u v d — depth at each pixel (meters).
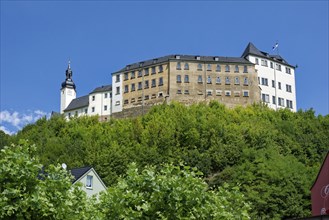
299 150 100.00
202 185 21.86
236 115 116.19
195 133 99.31
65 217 20.91
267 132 102.75
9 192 19.50
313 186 45.53
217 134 100.31
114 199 21.14
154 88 133.75
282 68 142.38
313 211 45.06
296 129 110.19
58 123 114.31
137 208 20.55
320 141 105.88
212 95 131.38
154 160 90.06
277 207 71.50
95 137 105.94
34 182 20.25
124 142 100.56
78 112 154.38
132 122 113.75
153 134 100.31
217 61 133.88
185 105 129.88
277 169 78.38
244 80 133.38
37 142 104.06
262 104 128.62
